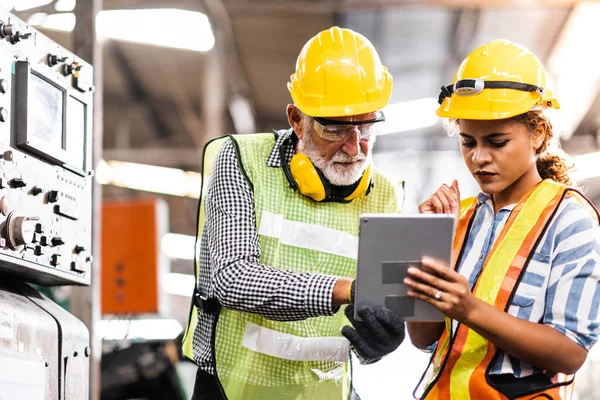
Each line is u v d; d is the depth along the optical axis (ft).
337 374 9.70
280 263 9.20
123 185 54.03
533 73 7.95
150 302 26.53
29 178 8.54
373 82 9.05
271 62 41.11
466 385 7.65
